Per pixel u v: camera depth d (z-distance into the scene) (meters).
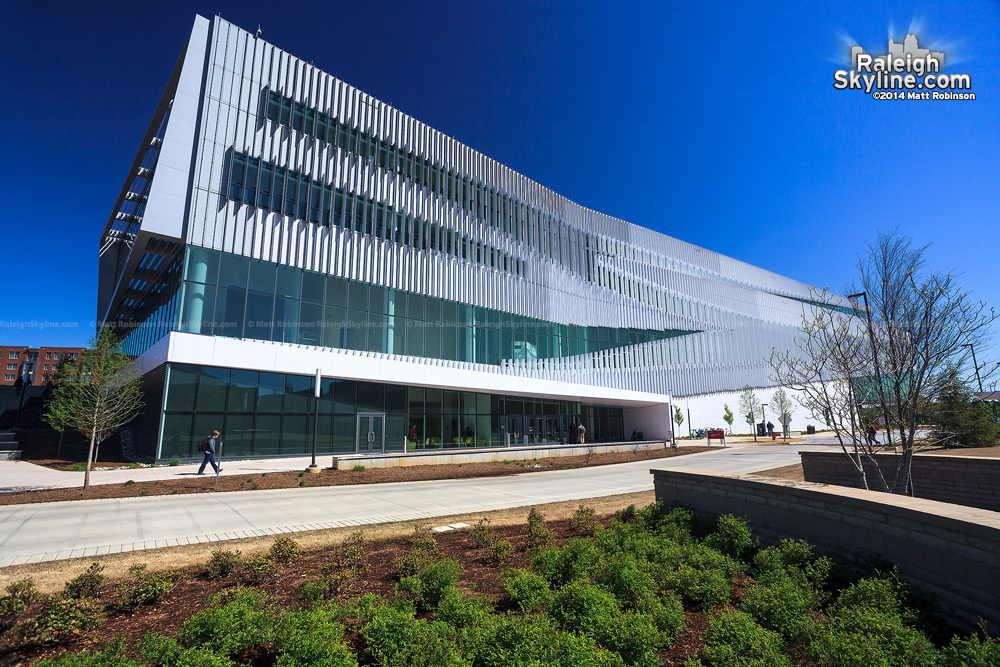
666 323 47.88
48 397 33.88
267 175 24.34
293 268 24.50
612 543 7.16
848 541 6.11
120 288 31.81
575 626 4.61
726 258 57.19
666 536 7.79
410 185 30.41
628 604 5.22
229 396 21.75
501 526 9.34
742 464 21.53
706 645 4.21
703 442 40.91
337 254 26.28
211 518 10.08
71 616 4.55
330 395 25.12
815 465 14.12
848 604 4.91
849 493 6.23
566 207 41.47
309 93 26.61
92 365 14.84
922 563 5.11
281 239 24.28
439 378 28.56
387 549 7.57
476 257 33.50
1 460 22.77
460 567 6.29
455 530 8.93
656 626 4.62
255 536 8.47
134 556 7.11
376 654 3.98
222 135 23.17
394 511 10.99
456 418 31.05
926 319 8.17
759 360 56.28
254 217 23.50
